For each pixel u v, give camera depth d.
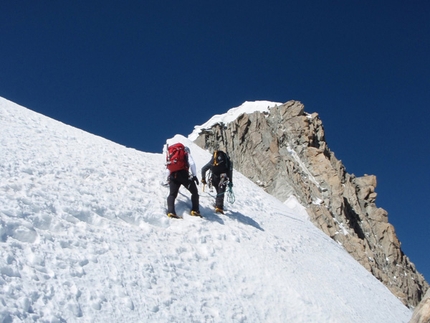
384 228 48.19
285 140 55.81
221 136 61.72
